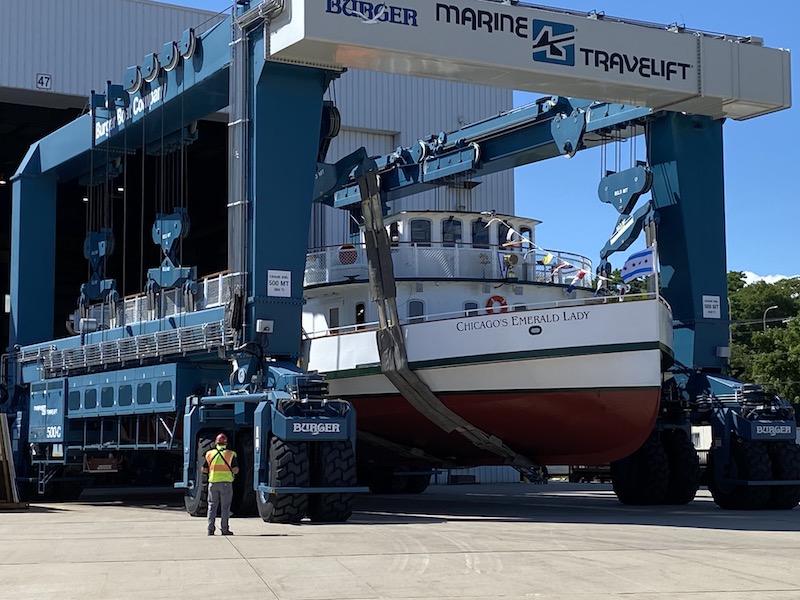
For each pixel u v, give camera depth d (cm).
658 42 1756
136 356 1908
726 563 1005
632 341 1677
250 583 878
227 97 1877
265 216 1602
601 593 826
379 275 1798
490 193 3500
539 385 1719
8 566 1002
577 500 2255
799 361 4497
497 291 1992
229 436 1634
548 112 2086
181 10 3131
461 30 1602
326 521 1466
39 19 2939
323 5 1520
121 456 2164
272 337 1595
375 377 1853
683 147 1956
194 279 1884
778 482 1789
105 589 853
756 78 1831
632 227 1930
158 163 3806
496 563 997
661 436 2014
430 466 2208
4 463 2042
